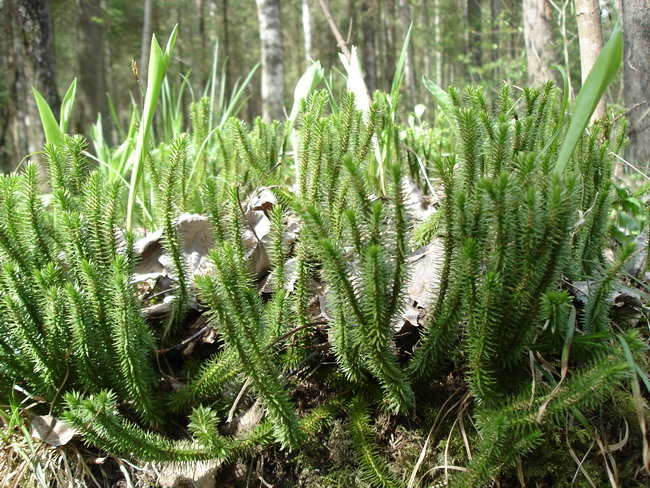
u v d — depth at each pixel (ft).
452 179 0.75
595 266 0.94
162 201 0.91
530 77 3.74
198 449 0.78
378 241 0.72
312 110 1.08
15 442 0.87
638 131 1.79
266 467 0.86
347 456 0.85
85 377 0.83
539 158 0.82
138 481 0.86
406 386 0.78
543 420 0.70
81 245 0.87
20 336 0.79
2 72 6.93
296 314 0.87
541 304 0.71
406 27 8.96
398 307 0.75
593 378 0.66
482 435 0.76
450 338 0.79
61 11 8.10
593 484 0.77
